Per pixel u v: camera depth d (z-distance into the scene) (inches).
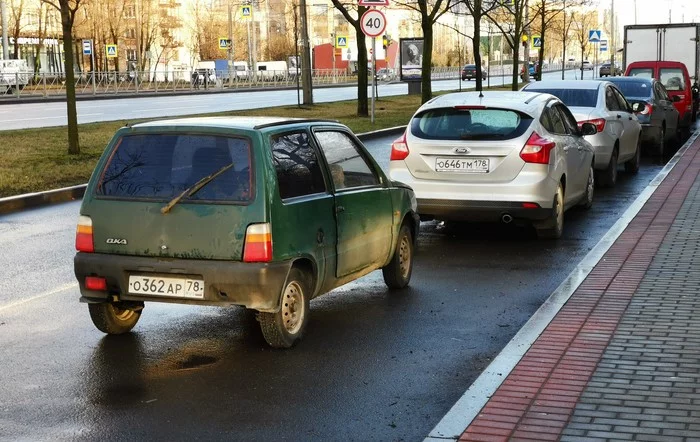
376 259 320.5
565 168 456.4
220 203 258.4
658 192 571.2
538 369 238.2
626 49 1382.9
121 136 273.4
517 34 1659.7
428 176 434.3
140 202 263.7
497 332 289.4
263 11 4217.5
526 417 204.5
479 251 424.2
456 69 3737.7
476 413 210.7
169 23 3314.5
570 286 331.0
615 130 647.8
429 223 505.0
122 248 265.3
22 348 271.9
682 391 219.9
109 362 257.8
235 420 212.7
